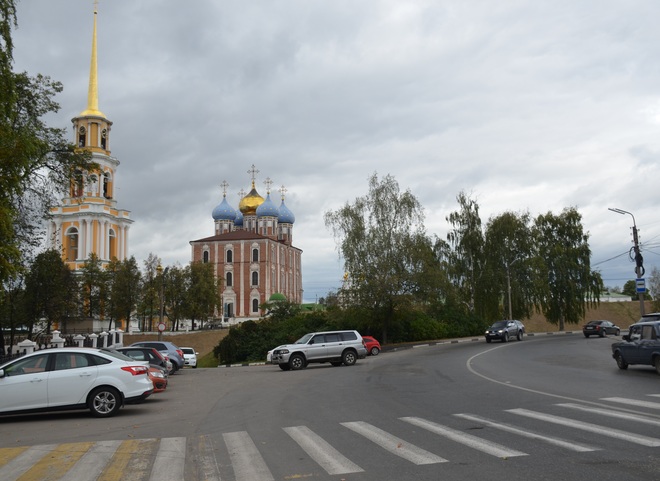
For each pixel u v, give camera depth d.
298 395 18.05
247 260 104.25
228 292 103.69
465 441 9.52
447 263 63.28
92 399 14.43
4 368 14.25
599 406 12.72
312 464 8.42
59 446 10.45
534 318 87.44
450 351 39.00
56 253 52.78
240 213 120.81
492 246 64.00
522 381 18.78
